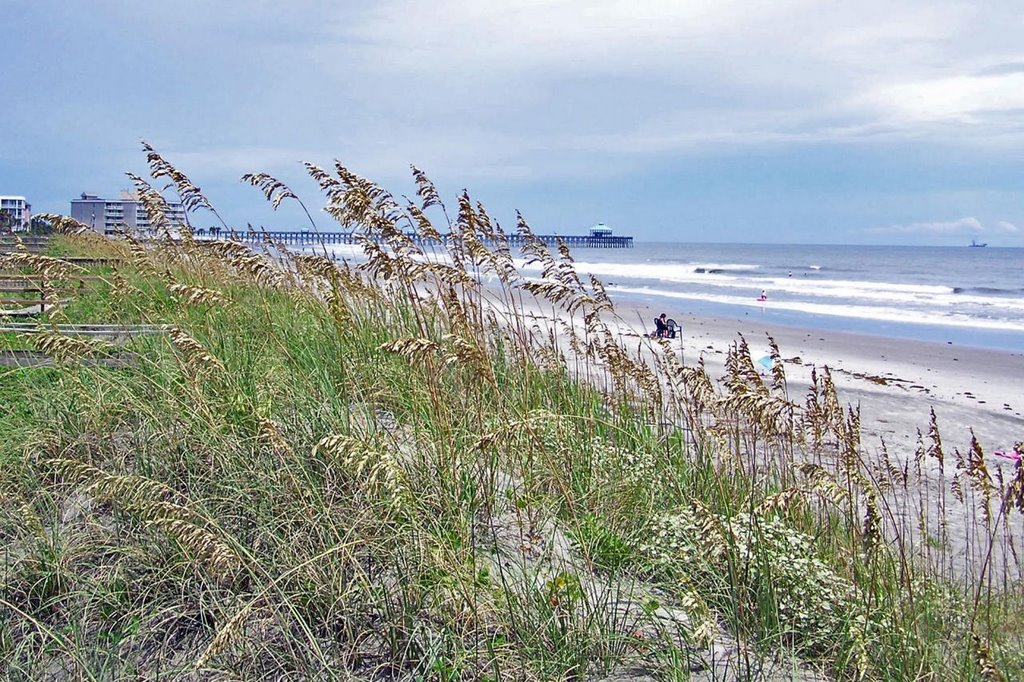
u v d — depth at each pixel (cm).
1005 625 464
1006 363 1920
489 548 436
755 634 399
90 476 426
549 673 349
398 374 573
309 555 394
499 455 487
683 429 616
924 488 828
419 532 384
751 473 561
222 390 510
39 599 394
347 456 383
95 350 499
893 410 1341
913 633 408
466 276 564
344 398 539
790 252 15938
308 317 654
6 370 588
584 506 479
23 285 873
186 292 517
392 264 541
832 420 545
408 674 347
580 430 579
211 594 364
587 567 431
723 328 2544
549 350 728
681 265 9044
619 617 399
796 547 454
